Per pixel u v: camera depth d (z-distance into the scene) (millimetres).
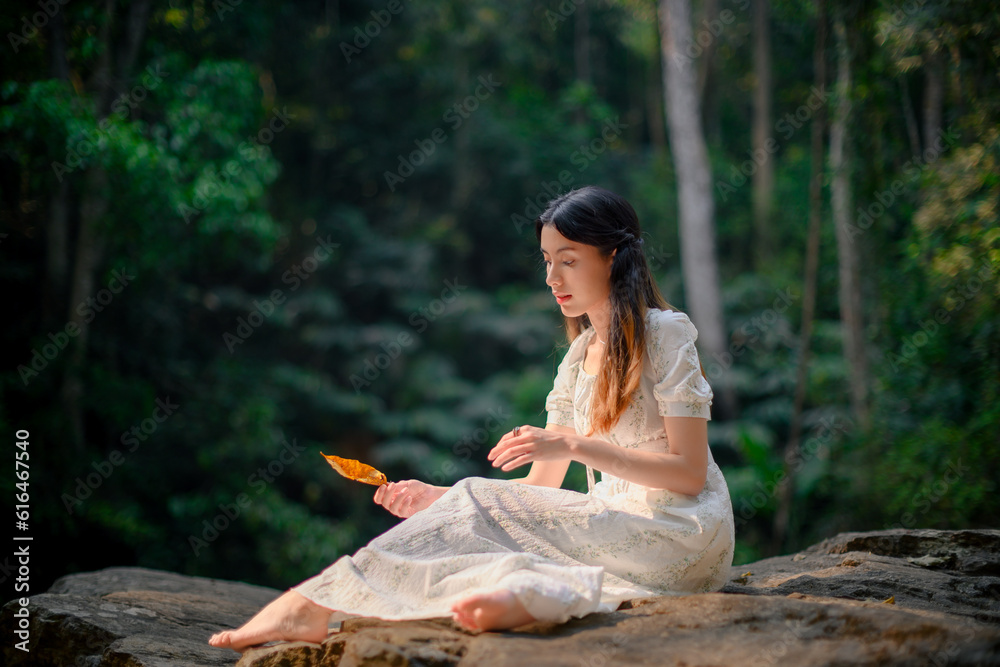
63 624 2326
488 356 12148
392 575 1722
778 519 7543
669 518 1803
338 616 1812
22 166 6070
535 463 2156
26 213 6629
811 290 7398
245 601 3227
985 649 1284
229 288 9492
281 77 10492
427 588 1685
